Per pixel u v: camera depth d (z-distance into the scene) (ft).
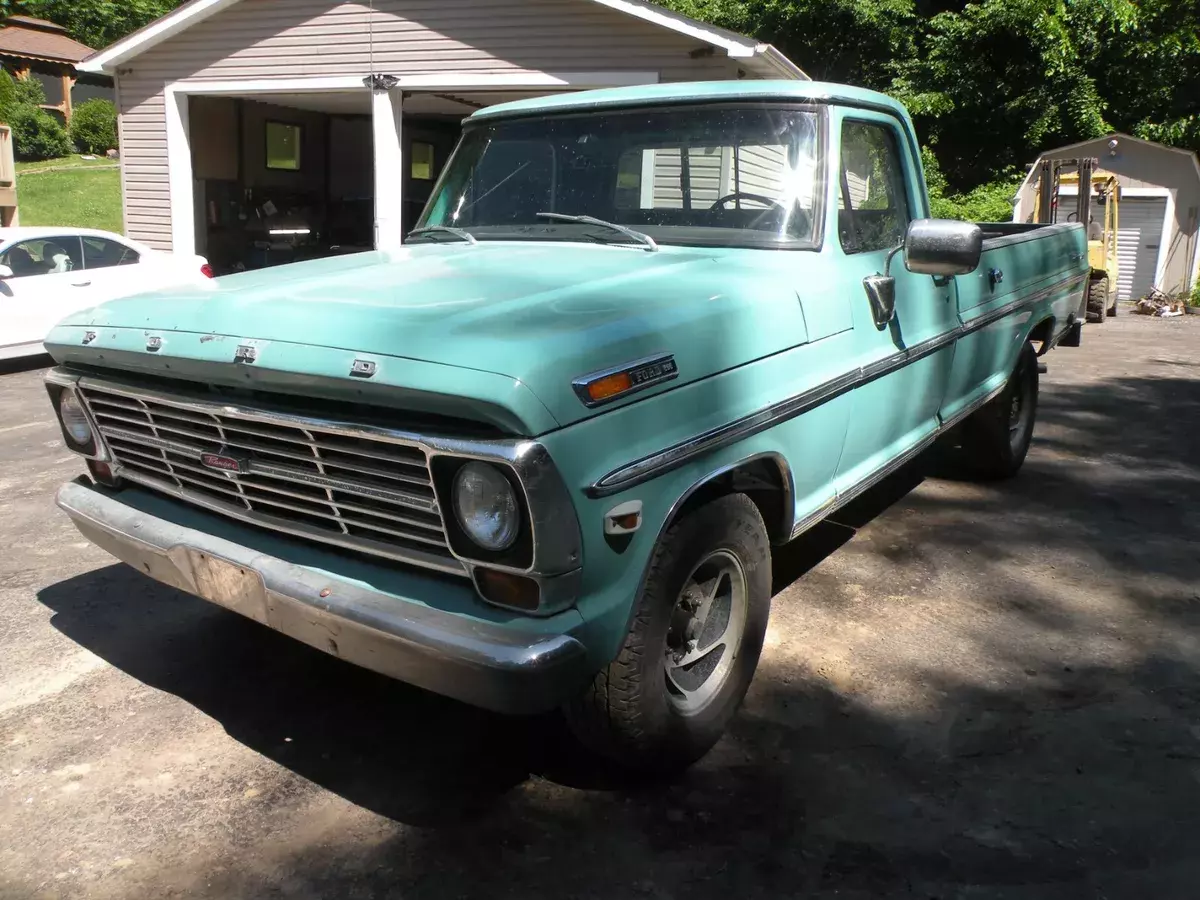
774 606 13.43
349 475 8.10
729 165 11.44
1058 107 70.59
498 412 7.00
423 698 11.17
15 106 104.17
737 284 9.66
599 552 7.66
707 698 9.77
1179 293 62.13
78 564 14.93
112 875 8.19
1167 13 70.59
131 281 32.89
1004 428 18.29
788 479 10.13
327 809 9.09
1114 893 7.97
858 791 9.34
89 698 11.03
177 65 47.50
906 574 14.62
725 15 75.87
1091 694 11.15
